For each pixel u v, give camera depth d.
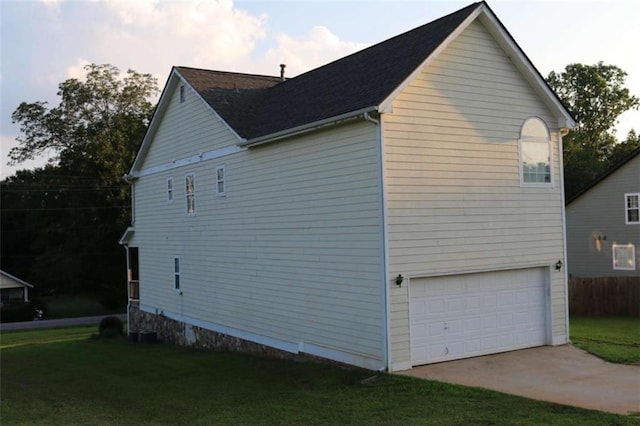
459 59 13.77
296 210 14.93
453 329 13.49
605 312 23.83
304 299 14.70
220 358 16.98
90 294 56.78
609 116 52.28
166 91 21.47
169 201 22.17
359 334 12.97
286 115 16.09
